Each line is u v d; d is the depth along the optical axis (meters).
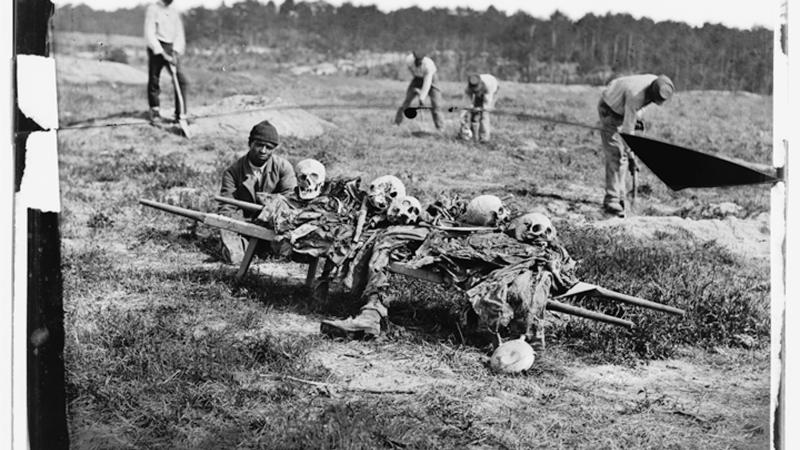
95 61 10.73
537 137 12.98
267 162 7.29
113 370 5.04
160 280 6.55
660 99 9.05
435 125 12.88
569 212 9.30
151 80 10.47
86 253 6.98
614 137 9.30
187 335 5.53
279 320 5.97
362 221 6.01
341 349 5.54
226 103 11.21
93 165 9.74
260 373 5.15
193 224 7.75
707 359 5.72
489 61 12.40
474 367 5.38
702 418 4.90
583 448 4.54
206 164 10.21
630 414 4.93
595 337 5.80
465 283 5.64
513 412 4.87
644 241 8.20
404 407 4.83
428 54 11.89
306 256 6.35
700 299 6.34
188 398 4.82
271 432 4.53
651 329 5.82
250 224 6.34
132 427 4.58
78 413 4.66
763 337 6.05
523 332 5.47
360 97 11.18
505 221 6.14
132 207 8.34
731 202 9.96
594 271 6.88
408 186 9.58
